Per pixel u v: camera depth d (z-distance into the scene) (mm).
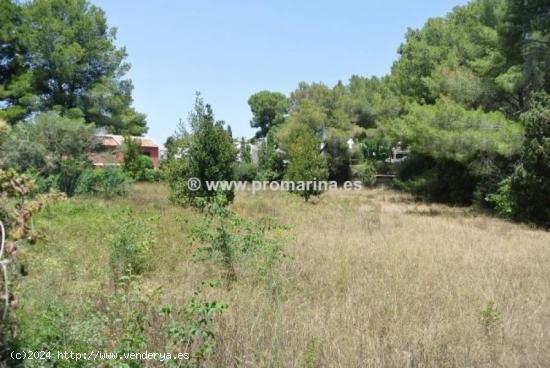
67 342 4047
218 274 7199
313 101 38562
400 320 5363
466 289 6723
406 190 29484
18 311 4258
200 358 4055
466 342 4930
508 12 19578
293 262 7805
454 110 19219
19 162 17359
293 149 22406
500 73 20438
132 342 4051
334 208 17547
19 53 33625
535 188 16062
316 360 4344
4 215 3564
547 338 5188
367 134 34188
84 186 19531
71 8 34719
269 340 4660
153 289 5496
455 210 19984
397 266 7988
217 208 8438
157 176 28812
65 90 35156
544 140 15562
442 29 30031
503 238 12203
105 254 7773
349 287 6688
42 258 6738
